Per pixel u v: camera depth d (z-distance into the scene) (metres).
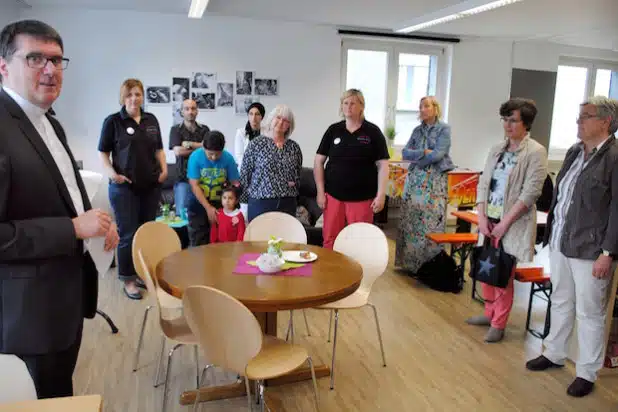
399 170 5.79
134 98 3.54
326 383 2.73
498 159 3.20
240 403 2.52
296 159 3.57
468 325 3.59
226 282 2.22
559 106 7.83
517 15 5.40
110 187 3.70
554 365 2.96
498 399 2.61
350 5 5.12
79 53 5.55
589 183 2.51
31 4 5.23
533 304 4.11
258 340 1.75
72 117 5.65
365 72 6.73
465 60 6.94
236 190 3.74
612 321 2.85
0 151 1.34
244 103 6.12
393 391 2.67
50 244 1.38
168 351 3.04
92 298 1.72
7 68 1.42
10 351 1.43
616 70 8.02
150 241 2.72
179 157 4.66
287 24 6.11
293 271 2.42
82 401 1.12
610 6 4.91
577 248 2.58
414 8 5.21
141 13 5.64
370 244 2.94
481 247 3.40
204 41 5.88
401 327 3.53
